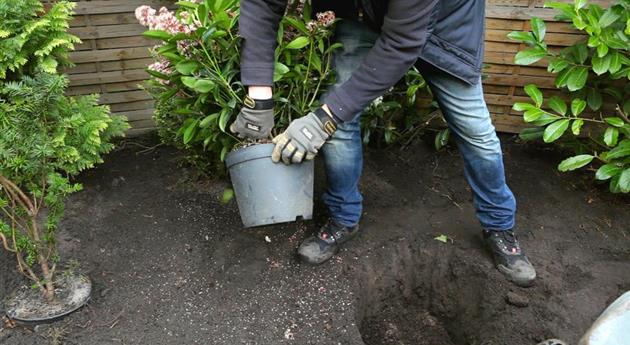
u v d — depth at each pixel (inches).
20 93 61.2
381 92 59.1
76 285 71.1
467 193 95.9
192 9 71.0
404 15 52.9
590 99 96.3
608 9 87.4
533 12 98.4
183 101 79.3
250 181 67.4
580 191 97.2
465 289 81.6
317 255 77.1
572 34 98.6
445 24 61.4
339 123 61.0
